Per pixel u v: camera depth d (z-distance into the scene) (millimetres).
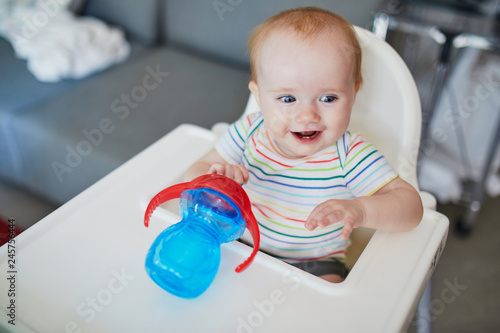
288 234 700
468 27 1182
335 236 711
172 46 1653
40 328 496
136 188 693
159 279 516
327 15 629
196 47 1597
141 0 1606
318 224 526
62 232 613
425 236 631
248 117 754
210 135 824
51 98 1376
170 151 782
